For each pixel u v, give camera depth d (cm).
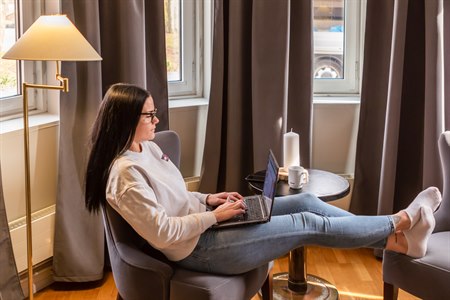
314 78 371
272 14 320
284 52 322
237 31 325
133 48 298
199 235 215
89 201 217
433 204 245
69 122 288
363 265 329
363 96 340
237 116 333
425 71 316
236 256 214
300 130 340
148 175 212
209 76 365
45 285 301
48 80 309
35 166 287
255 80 326
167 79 336
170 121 344
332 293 290
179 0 357
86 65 287
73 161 291
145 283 204
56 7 299
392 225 234
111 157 213
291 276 288
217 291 202
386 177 325
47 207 297
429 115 314
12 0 295
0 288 257
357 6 364
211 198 248
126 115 212
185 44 362
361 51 367
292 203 243
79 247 297
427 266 228
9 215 275
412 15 321
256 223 222
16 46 225
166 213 217
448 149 260
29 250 249
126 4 293
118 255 212
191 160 358
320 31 367
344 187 268
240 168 340
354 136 359
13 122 288
